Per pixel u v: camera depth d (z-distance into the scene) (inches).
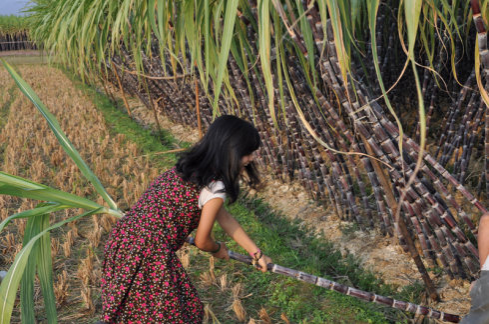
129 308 74.9
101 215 169.2
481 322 56.4
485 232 62.7
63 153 259.9
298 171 198.8
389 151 97.4
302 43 89.0
